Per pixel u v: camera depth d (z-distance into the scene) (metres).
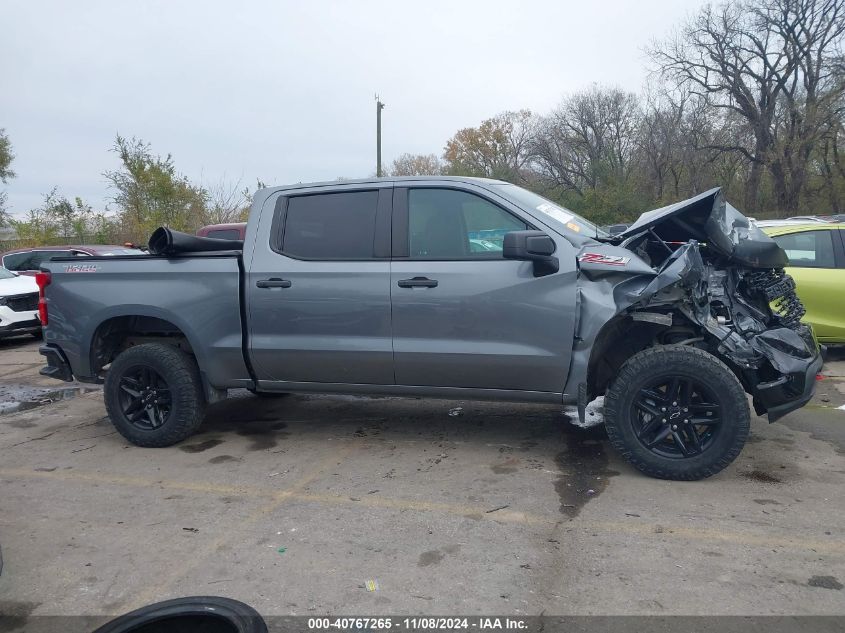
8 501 4.31
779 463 4.62
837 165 33.12
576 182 45.09
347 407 6.39
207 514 4.02
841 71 30.44
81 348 5.39
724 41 33.94
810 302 7.55
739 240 4.60
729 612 2.88
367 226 4.78
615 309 4.21
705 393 4.18
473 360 4.52
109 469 4.88
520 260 4.36
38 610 3.05
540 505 4.02
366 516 3.93
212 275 5.02
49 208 27.16
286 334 4.89
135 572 3.35
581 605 2.96
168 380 5.20
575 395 4.44
